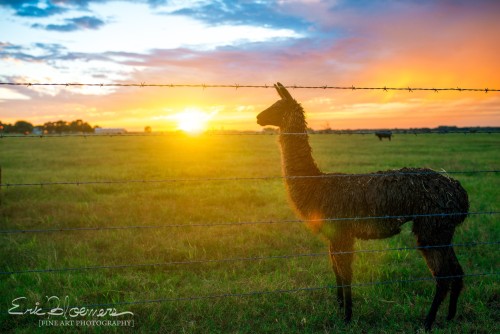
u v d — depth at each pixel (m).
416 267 5.46
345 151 27.67
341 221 4.13
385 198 4.02
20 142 53.06
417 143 40.53
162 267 5.48
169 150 31.94
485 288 4.68
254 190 10.75
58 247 6.26
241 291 4.66
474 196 10.01
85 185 12.04
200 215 8.05
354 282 5.07
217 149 32.84
